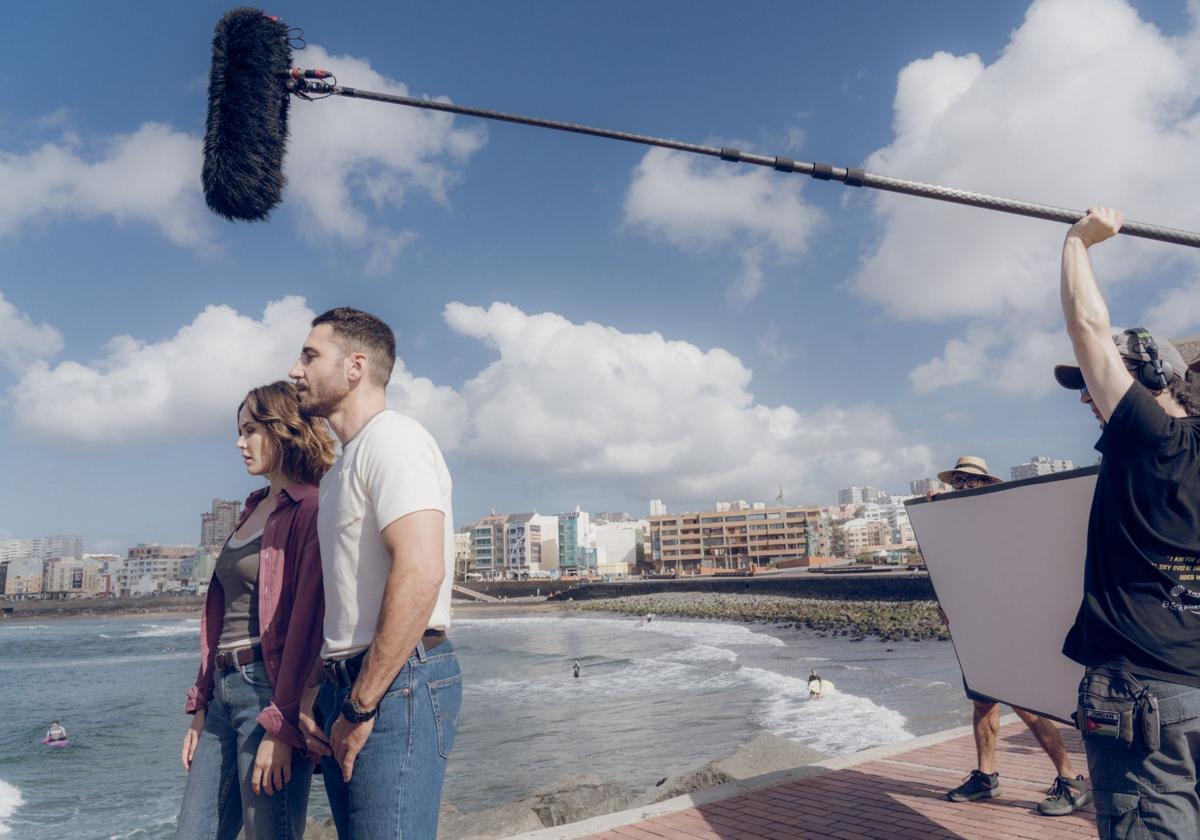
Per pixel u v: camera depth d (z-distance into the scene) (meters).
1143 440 1.92
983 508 3.56
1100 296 2.07
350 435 2.27
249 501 2.70
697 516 121.88
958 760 5.38
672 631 53.81
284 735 2.17
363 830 1.93
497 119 2.41
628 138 2.41
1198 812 1.89
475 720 22.23
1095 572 2.05
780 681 25.08
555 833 4.21
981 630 3.63
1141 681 1.88
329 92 2.38
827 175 2.29
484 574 147.62
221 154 2.29
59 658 58.12
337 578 2.06
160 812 14.12
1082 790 4.24
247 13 2.37
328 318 2.31
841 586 62.94
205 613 2.70
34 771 18.48
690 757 15.60
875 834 3.99
